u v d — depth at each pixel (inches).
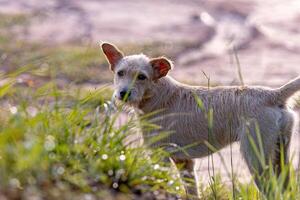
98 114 423.8
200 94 498.0
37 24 1596.9
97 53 1154.7
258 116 470.0
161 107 503.2
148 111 505.0
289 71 1135.0
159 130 499.5
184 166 503.2
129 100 490.6
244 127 470.3
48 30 1512.1
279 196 388.8
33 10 1849.2
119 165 369.7
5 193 316.5
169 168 411.5
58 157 356.5
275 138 467.5
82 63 1065.5
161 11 1935.3
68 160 360.5
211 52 1306.6
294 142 658.8
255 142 466.3
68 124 388.8
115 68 516.4
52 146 348.2
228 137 484.7
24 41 1312.7
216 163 610.5
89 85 956.6
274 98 473.7
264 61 1222.3
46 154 346.0
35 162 333.7
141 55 513.7
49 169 342.6
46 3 2032.5
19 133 356.2
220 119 484.4
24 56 1130.7
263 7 2026.3
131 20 1727.4
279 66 1176.8
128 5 2047.2
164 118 502.0
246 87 484.7
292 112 475.8
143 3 2111.2
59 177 343.0
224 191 461.7
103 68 1067.3
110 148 384.2
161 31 1555.1
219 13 1908.2
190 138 497.0
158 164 395.2
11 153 335.9
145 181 374.0
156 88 502.9
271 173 406.3
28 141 339.0
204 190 486.6
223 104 483.8
